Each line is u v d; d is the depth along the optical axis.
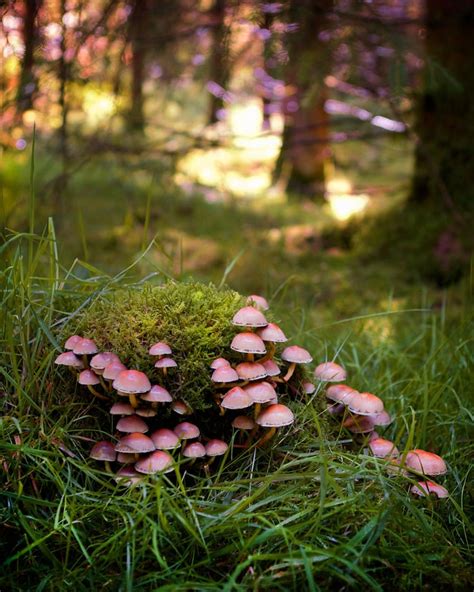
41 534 0.76
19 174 2.39
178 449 0.84
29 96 1.50
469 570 0.76
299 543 0.72
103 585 0.72
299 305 1.34
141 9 1.58
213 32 1.58
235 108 4.42
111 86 1.70
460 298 1.64
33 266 0.94
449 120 1.89
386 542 0.77
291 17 1.29
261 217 2.73
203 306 0.89
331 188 3.51
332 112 3.40
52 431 0.83
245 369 0.82
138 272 1.67
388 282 1.83
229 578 0.69
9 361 0.91
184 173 1.90
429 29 1.82
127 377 0.78
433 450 1.01
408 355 1.24
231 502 0.81
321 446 0.81
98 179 2.76
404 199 2.14
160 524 0.75
